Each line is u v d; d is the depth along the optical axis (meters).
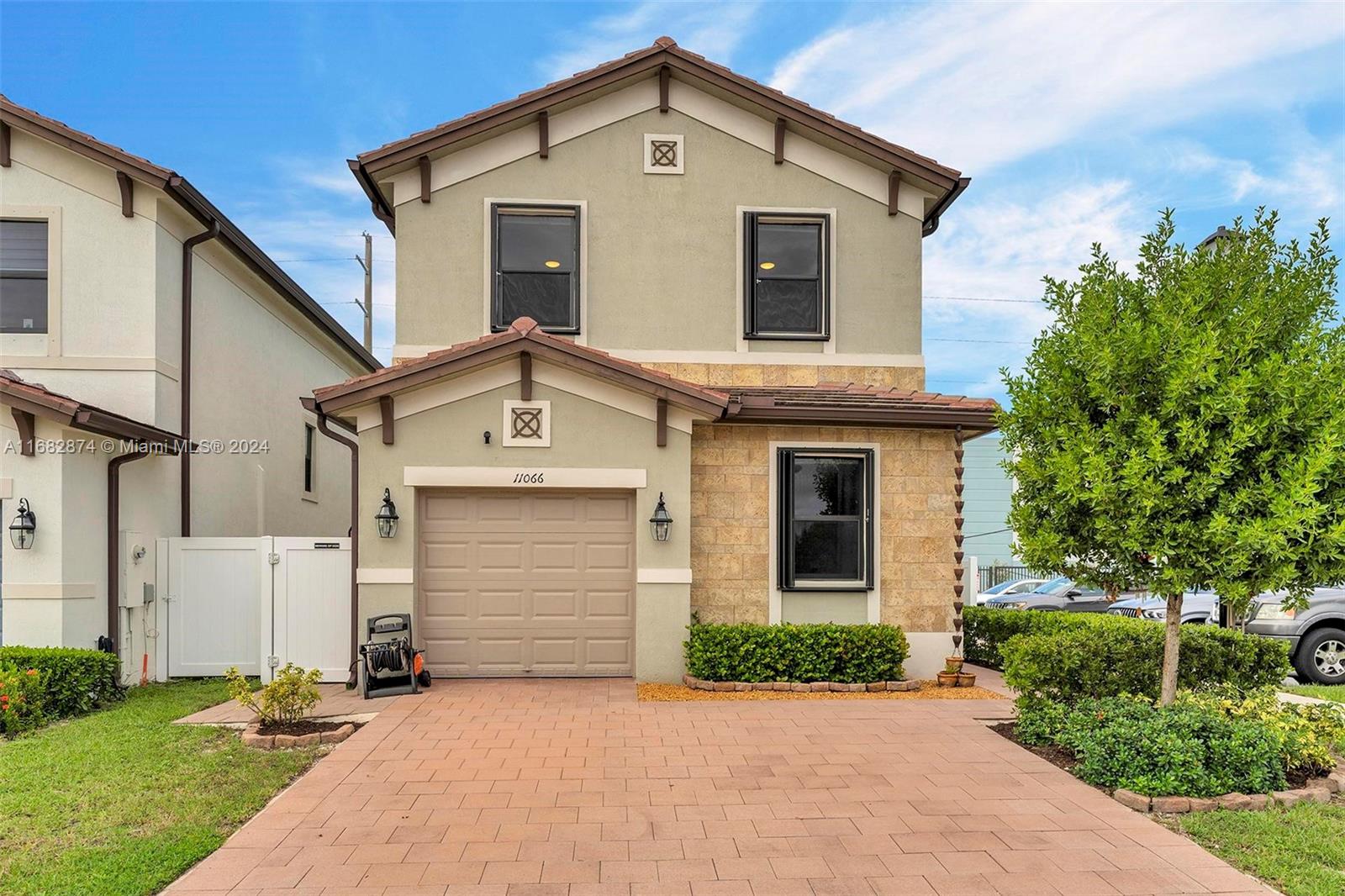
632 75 11.07
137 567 9.95
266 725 7.39
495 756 6.68
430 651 9.66
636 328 11.12
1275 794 5.67
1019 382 7.29
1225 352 6.34
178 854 4.63
